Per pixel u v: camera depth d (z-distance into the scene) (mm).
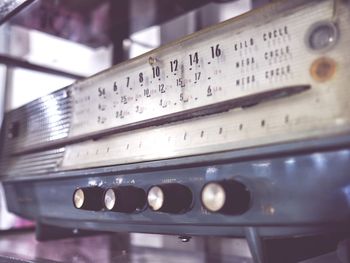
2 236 714
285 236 315
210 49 368
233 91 344
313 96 293
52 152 530
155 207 351
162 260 473
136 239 644
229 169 333
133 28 791
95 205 422
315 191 286
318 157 284
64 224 537
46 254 510
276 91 307
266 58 328
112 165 428
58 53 836
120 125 438
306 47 306
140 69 428
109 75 463
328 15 298
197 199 353
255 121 321
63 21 745
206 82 366
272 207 306
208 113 352
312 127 287
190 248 555
